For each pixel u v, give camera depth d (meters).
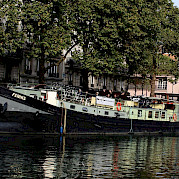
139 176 21.61
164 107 51.94
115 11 47.50
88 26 48.00
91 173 21.62
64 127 38.66
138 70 63.28
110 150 30.75
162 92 96.56
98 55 47.81
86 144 33.22
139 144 36.50
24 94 37.56
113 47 48.03
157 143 38.47
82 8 45.69
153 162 26.34
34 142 31.48
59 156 25.97
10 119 35.41
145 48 55.56
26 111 36.19
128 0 49.75
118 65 49.75
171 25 62.50
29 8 43.62
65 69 74.38
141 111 47.56
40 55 47.38
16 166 22.05
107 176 21.17
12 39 43.94
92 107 41.50
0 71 60.88
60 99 39.28
